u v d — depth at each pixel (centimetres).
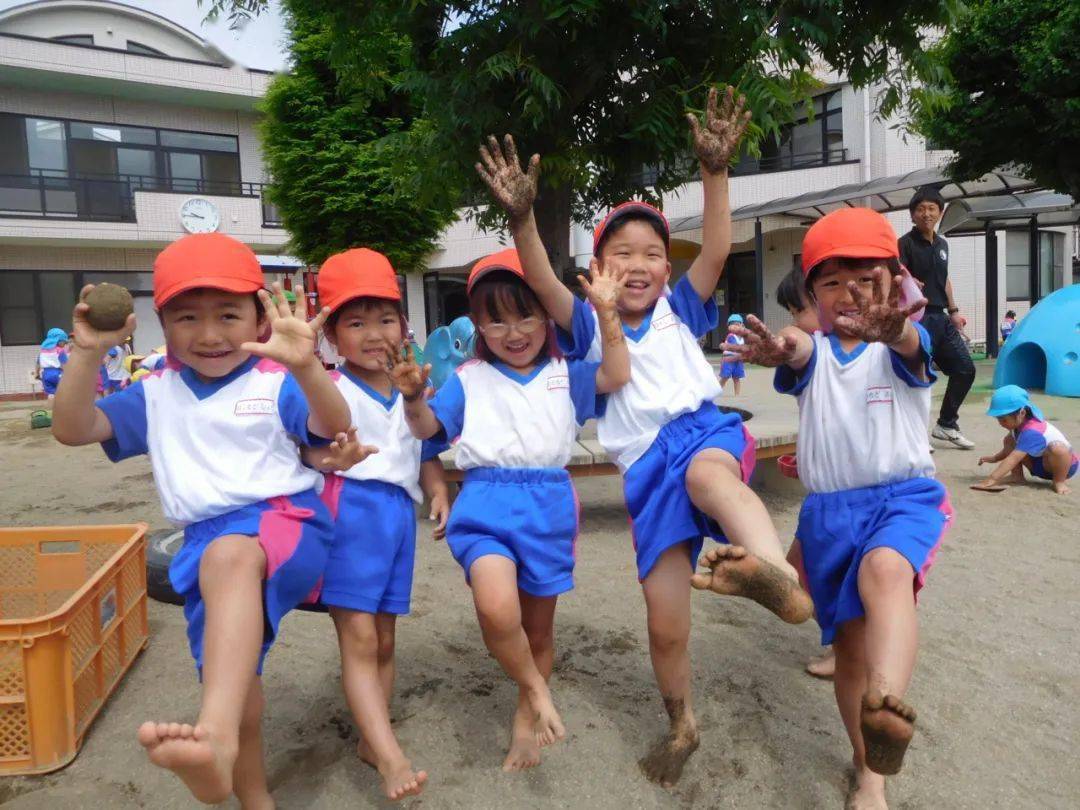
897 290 209
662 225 270
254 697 216
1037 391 1123
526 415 260
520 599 269
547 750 259
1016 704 280
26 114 2022
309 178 962
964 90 1229
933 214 683
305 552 216
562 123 519
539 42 479
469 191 577
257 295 219
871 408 236
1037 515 521
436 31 541
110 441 218
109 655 306
